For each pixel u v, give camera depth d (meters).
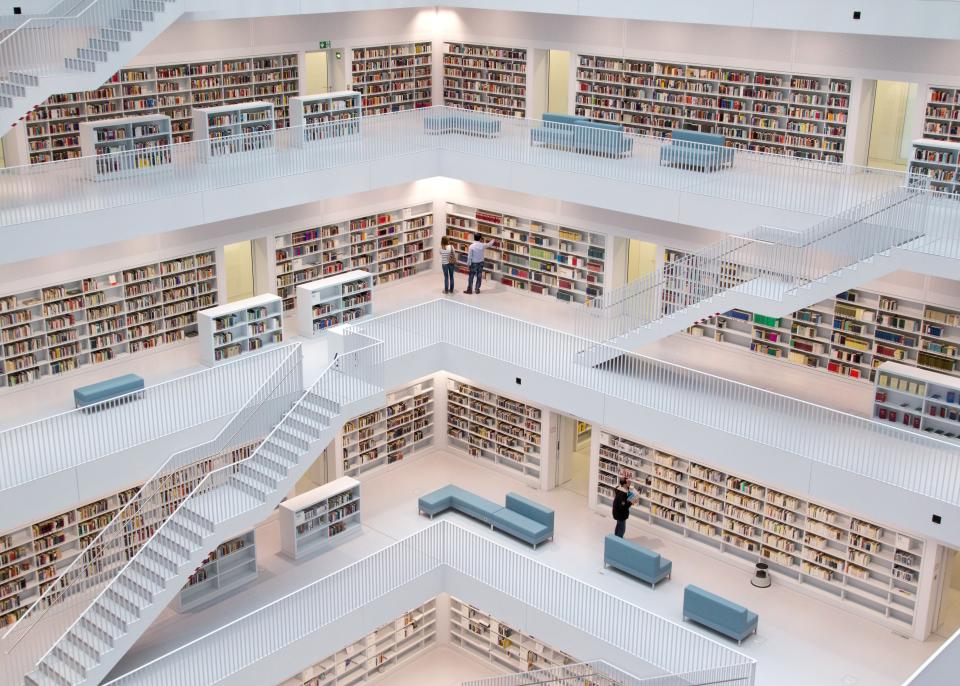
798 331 22.50
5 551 19.19
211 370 21.64
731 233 21.14
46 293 21.12
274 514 23.59
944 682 10.73
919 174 19.28
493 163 24.75
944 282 19.97
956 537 16.62
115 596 17.80
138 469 18.91
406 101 30.52
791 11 21.19
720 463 19.34
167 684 17.08
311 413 20.23
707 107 25.56
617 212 24.69
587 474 25.36
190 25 25.11
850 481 17.66
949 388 18.95
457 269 28.97
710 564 21.58
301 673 19.58
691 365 23.03
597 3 24.06
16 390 21.11
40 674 16.97
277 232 24.94
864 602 19.98
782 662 18.44
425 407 26.33
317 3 24.50
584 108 27.88
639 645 17.94
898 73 22.12
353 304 25.42
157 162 22.00
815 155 24.11
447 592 20.83
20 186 20.41
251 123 24.48
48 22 20.42
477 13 29.36
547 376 21.61
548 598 19.23
